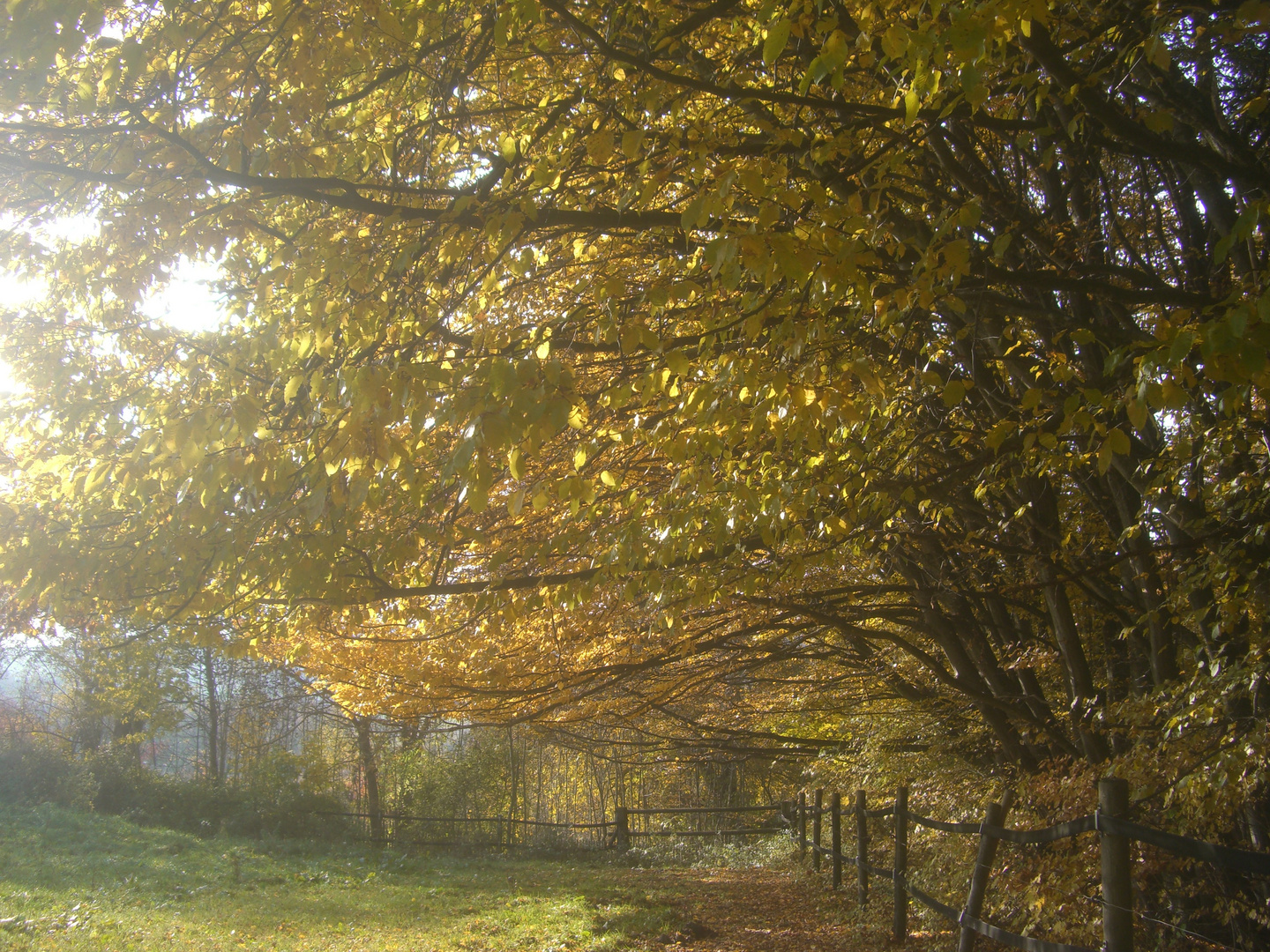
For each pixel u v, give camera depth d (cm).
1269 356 329
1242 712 566
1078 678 796
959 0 346
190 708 2669
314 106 449
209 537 471
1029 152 663
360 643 1033
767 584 674
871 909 973
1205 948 566
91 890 1184
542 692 1039
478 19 532
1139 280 490
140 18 436
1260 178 411
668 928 1016
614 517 684
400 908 1251
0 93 399
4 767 2061
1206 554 568
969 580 960
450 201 514
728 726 1805
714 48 645
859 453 571
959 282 468
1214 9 404
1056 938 585
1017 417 634
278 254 473
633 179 510
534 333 470
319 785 2455
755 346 517
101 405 489
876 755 1226
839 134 511
